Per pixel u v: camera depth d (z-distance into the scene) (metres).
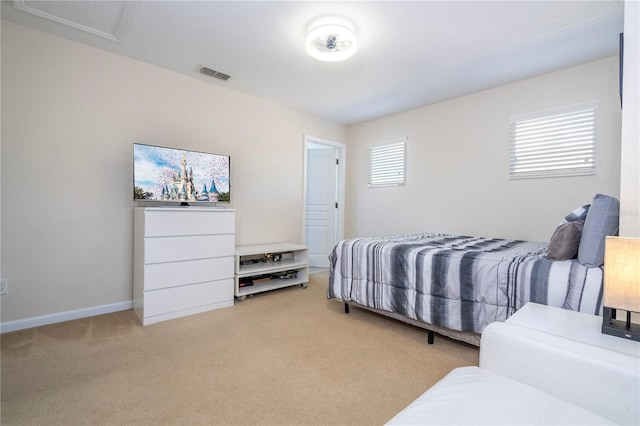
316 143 4.72
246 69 3.03
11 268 2.32
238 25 2.30
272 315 2.76
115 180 2.77
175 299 2.65
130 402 1.50
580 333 1.10
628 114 1.45
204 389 1.62
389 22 2.23
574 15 2.14
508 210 3.32
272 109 3.96
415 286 2.22
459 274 2.01
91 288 2.67
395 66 2.92
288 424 1.37
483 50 2.62
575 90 2.90
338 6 2.06
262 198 3.90
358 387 1.66
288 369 1.83
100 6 2.11
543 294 1.65
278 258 3.85
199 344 2.15
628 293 1.06
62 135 2.51
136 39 2.51
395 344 2.20
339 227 5.02
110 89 2.73
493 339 1.09
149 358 1.94
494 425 0.75
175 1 2.03
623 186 1.46
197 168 2.94
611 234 1.60
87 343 2.14
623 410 0.84
